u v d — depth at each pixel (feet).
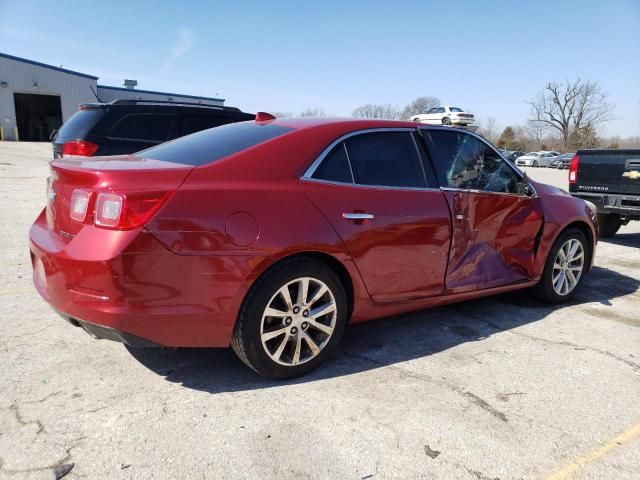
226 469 7.54
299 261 9.95
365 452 8.07
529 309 15.38
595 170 25.96
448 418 9.13
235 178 9.55
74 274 8.64
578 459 8.14
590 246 16.71
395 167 11.78
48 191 10.50
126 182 8.69
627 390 10.44
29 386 9.65
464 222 12.67
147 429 8.44
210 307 9.09
